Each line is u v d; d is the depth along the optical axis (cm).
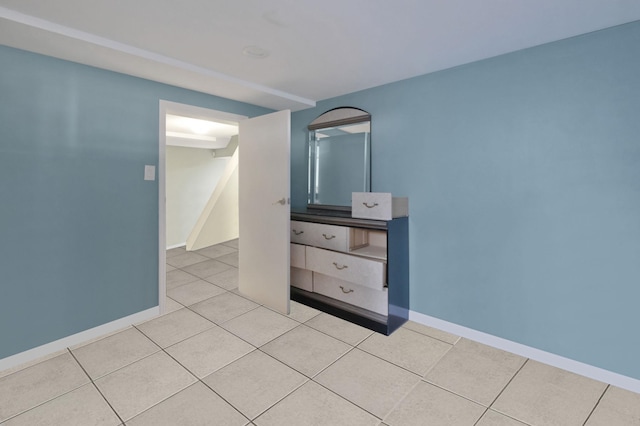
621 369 181
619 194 177
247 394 175
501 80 214
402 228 255
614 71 176
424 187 254
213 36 190
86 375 191
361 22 173
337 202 318
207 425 153
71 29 181
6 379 187
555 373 194
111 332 245
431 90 247
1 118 194
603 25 174
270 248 286
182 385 182
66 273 223
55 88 213
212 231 561
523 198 208
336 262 265
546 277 202
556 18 167
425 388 180
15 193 200
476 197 228
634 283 175
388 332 239
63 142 218
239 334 241
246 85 271
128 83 246
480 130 224
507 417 158
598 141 182
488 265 225
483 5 155
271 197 281
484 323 229
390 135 274
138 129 253
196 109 287
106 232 241
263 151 286
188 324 258
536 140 202
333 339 234
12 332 201
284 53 213
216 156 644
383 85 277
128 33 187
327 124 323
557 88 193
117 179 244
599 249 184
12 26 168
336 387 181
